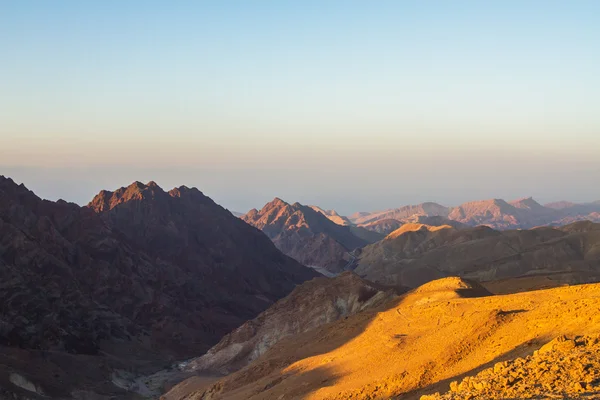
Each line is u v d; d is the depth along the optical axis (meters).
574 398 21.05
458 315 59.69
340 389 52.00
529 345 43.12
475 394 25.00
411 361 51.16
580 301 47.03
